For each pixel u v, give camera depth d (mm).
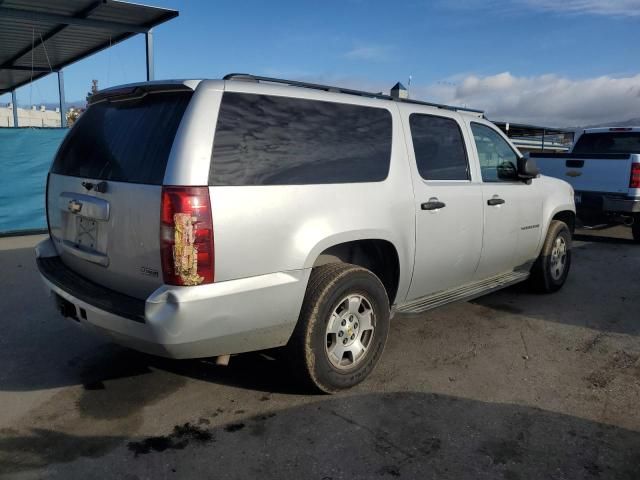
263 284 3117
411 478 2834
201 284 2904
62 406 3529
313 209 3363
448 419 3420
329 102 3680
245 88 3234
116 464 2916
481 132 5109
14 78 19328
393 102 4203
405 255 4062
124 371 4043
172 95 3193
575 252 8969
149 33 11789
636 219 9586
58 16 10812
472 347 4609
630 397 3766
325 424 3336
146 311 2867
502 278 5438
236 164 3047
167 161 2918
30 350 4406
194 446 3094
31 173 9219
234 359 4258
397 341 4711
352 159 3701
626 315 5539
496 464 2963
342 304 3621
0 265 7152
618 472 2914
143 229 2980
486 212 4852
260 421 3365
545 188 5871
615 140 10977
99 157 3467
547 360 4375
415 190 4109
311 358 3461
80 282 3494
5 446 3068
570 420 3441
